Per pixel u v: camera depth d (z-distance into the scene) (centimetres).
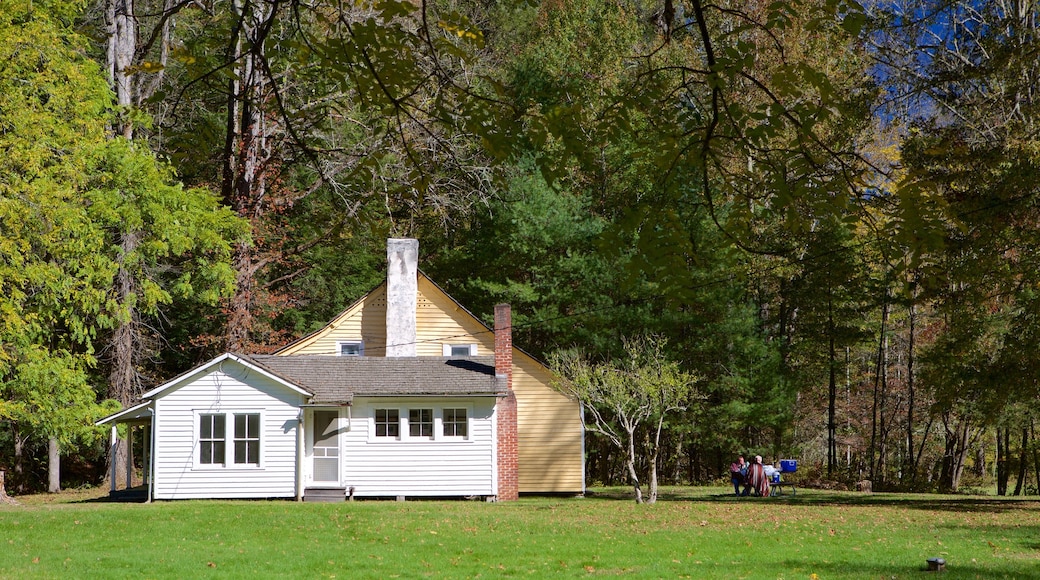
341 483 2945
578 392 2852
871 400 5088
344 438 2978
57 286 2736
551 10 4747
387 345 3350
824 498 3212
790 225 646
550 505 2731
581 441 3409
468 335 3497
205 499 2831
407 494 2980
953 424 4703
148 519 2198
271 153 3569
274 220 4081
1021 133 2647
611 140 646
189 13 2816
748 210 668
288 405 2881
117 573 1445
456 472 3011
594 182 4362
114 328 3544
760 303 4578
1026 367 2658
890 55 3008
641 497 2802
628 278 661
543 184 4209
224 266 3186
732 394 4169
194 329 4375
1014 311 3328
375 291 3516
